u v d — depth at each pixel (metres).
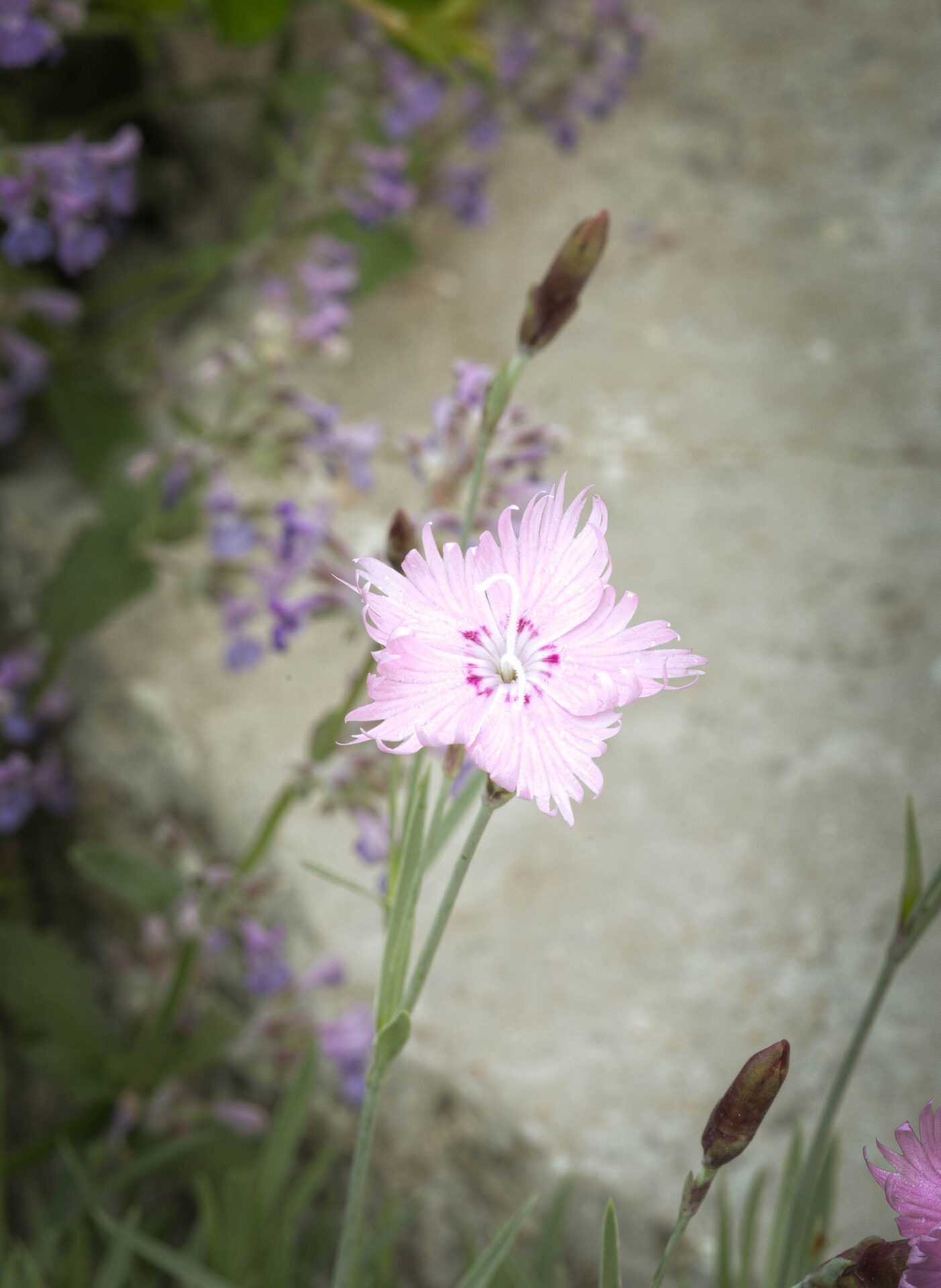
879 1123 0.39
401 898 0.26
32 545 0.56
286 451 0.43
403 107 0.58
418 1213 0.42
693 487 0.56
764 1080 0.23
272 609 0.36
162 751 0.50
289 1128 0.36
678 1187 0.39
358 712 0.23
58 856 0.53
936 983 0.42
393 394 0.60
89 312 0.60
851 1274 0.23
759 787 0.47
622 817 0.47
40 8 0.46
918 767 0.47
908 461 0.56
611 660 0.24
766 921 0.44
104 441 0.56
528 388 0.60
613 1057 0.41
